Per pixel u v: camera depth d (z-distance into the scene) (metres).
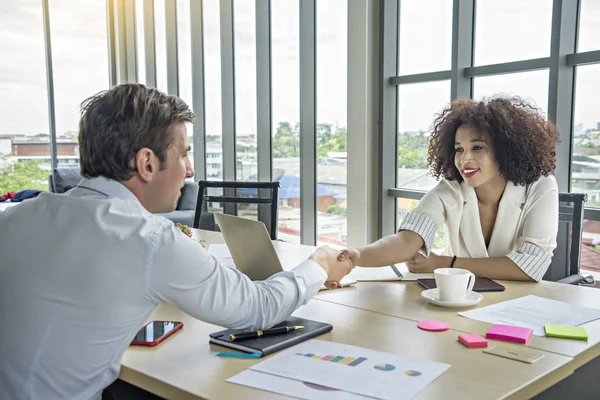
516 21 2.96
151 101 1.08
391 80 3.62
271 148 4.95
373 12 3.59
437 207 1.88
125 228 1.01
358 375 0.99
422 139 3.50
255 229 1.41
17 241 1.01
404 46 3.60
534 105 1.89
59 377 0.99
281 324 1.26
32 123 7.44
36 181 7.54
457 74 3.17
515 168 1.77
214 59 5.74
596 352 1.15
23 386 0.99
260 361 1.08
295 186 4.64
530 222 1.78
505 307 1.42
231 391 0.95
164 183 1.12
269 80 4.88
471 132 1.78
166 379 1.01
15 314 0.98
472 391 0.93
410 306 1.46
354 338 1.21
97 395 1.04
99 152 1.07
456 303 1.42
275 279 1.22
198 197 3.07
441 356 1.09
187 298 1.03
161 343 1.20
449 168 1.92
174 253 1.01
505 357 1.08
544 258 1.72
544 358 1.08
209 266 1.06
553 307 1.42
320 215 4.39
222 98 5.47
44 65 7.46
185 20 6.24
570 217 2.04
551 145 1.82
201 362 1.09
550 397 1.11
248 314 1.12
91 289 0.97
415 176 3.58
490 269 1.72
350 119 3.76
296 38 4.50
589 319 1.32
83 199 1.04
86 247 0.98
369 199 3.74
